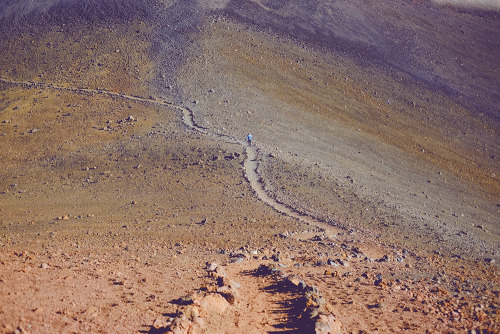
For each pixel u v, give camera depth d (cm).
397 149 5788
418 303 1638
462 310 1612
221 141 4631
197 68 6788
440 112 6644
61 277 1509
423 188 4916
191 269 1753
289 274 1733
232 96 6216
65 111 5822
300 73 6962
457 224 3862
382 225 3073
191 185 3628
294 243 2455
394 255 2375
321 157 4875
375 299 1634
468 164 5784
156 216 3050
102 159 4391
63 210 3306
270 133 5331
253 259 1989
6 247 2267
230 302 1406
